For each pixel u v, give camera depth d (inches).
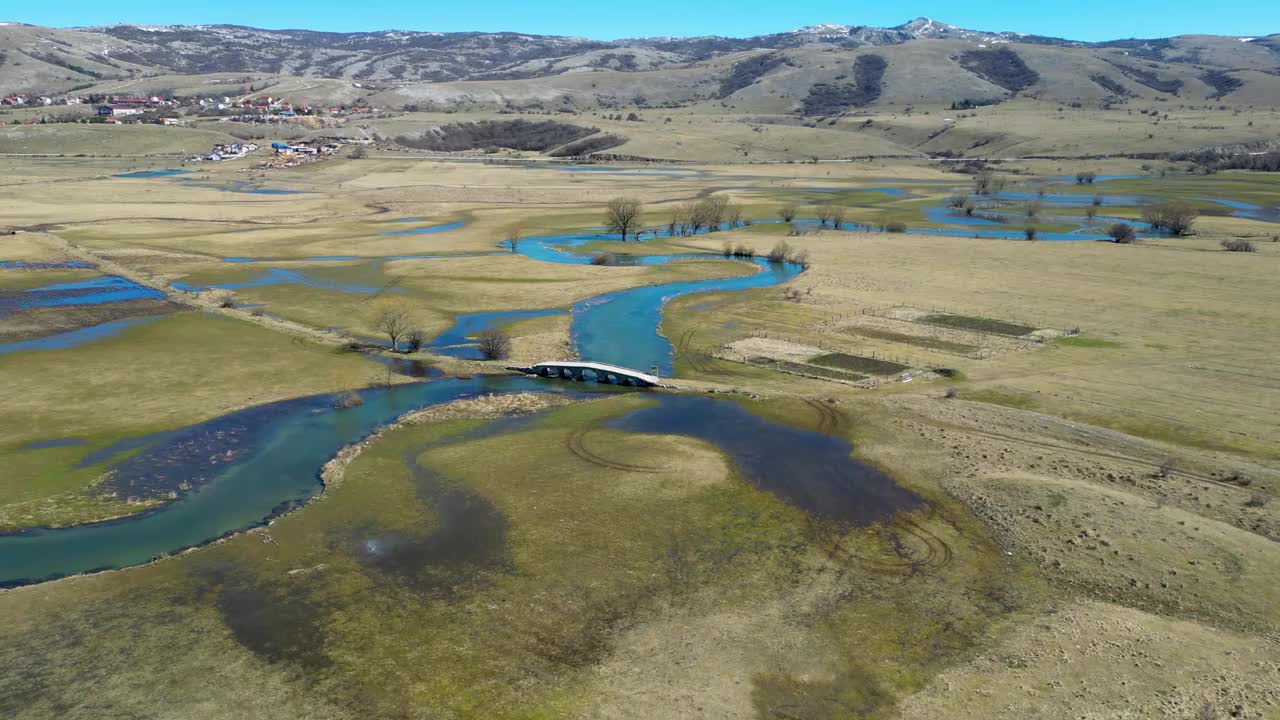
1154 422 2508.6
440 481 2121.1
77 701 1302.9
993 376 2999.5
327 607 1561.3
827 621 1530.5
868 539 1838.1
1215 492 2018.9
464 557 1745.8
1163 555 1716.3
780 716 1288.1
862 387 2928.2
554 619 1533.0
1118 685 1342.3
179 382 2901.1
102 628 1487.5
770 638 1480.1
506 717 1283.2
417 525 1884.8
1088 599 1598.2
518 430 2498.8
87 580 1640.0
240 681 1354.6
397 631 1492.4
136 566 1706.4
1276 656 1411.2
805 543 1819.6
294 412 2640.3
